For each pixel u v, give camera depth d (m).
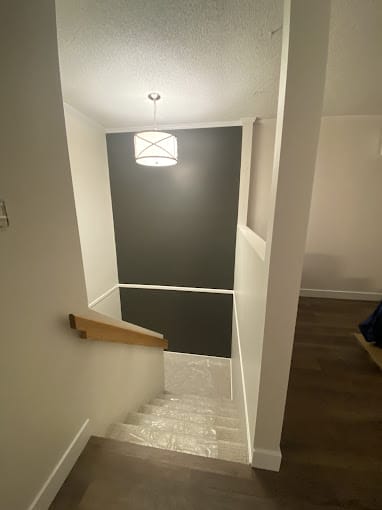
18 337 0.74
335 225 2.81
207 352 3.39
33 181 0.78
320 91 0.67
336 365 1.76
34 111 0.77
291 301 0.85
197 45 1.38
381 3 1.12
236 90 1.91
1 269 0.67
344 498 0.92
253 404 1.14
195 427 1.43
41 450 0.84
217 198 2.88
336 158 2.63
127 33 1.29
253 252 1.37
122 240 3.21
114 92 1.95
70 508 0.87
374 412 1.36
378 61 1.55
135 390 1.67
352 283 2.93
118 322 1.37
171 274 3.22
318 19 0.63
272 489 0.94
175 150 2.00
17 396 0.74
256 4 1.10
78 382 1.04
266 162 2.74
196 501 0.89
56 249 0.89
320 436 1.21
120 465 1.00
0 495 0.70
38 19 0.77
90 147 2.60
